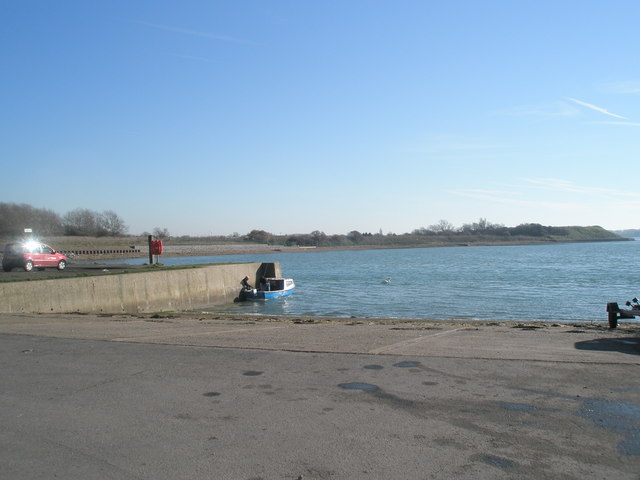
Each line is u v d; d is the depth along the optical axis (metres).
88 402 7.09
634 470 4.89
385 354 9.95
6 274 30.62
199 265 37.47
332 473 4.89
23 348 10.95
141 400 7.16
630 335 12.53
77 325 15.38
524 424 6.10
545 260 96.75
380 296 40.19
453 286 47.62
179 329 14.19
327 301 37.44
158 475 4.88
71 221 147.50
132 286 27.91
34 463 5.15
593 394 7.20
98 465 5.10
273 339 11.96
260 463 5.12
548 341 11.46
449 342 11.34
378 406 6.81
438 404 6.87
